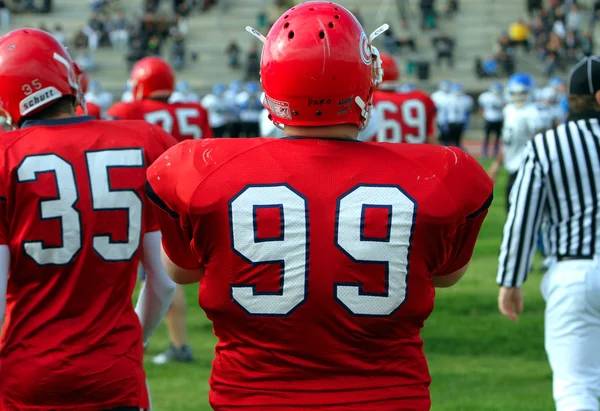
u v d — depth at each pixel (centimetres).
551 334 1130
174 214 662
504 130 3238
